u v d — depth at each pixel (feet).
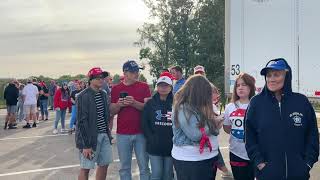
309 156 12.82
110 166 29.32
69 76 72.64
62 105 47.60
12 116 54.08
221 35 146.72
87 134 19.71
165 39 162.81
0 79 104.37
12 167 29.86
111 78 38.75
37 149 37.37
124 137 20.95
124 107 20.86
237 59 23.16
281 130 12.64
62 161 31.83
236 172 17.69
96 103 20.30
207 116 14.20
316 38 20.24
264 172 12.78
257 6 22.17
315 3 20.20
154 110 18.89
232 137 17.61
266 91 13.12
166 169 19.07
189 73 156.66
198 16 156.15
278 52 21.54
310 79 20.38
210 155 14.53
